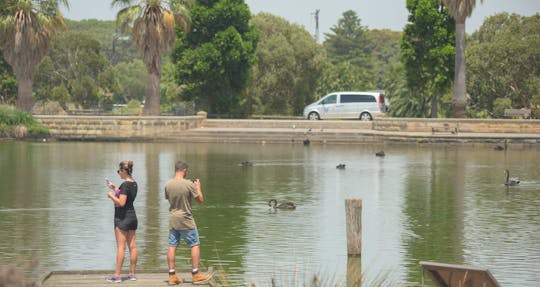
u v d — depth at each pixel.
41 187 32.91
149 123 60.34
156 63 63.34
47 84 96.62
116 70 151.12
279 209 27.91
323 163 43.50
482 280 13.35
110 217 26.09
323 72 102.69
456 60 61.53
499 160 45.28
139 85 159.12
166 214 26.62
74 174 37.50
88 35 98.81
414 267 19.53
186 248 21.52
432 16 66.56
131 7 62.75
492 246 22.03
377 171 39.59
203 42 73.50
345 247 21.73
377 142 57.50
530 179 36.31
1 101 75.88
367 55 163.62
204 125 63.94
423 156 47.91
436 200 30.17
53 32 62.06
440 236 23.39
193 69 71.94
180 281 15.79
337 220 25.75
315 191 32.47
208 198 30.47
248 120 63.50
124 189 15.85
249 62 74.31
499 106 75.31
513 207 28.58
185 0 66.19
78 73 97.06
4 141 58.47
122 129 60.28
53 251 21.02
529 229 24.42
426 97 89.31
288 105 90.56
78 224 24.83
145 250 21.20
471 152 50.78
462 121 58.56
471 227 24.78
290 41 91.19
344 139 58.03
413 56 67.81
